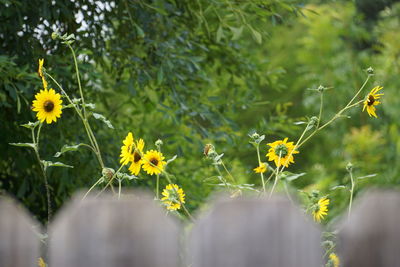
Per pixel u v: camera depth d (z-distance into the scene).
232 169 5.81
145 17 5.02
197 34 5.70
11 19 4.62
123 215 1.84
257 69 6.00
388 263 1.85
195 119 5.38
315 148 11.80
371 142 9.17
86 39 4.96
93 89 5.48
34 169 4.91
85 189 4.53
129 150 2.84
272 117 5.79
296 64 12.94
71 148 2.81
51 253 1.84
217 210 1.84
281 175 2.58
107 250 1.83
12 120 4.85
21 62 4.75
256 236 1.82
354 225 1.88
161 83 5.27
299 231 1.82
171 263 1.83
